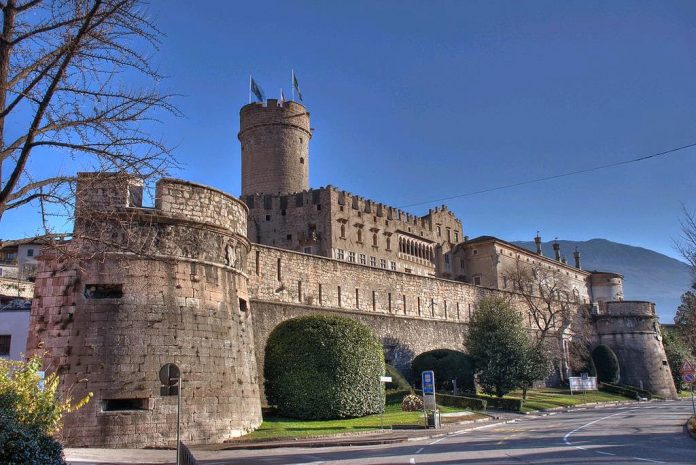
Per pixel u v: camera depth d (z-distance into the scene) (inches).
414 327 2406.5
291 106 3358.8
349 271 2164.1
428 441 1171.3
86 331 1092.5
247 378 1275.8
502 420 1764.3
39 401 665.0
